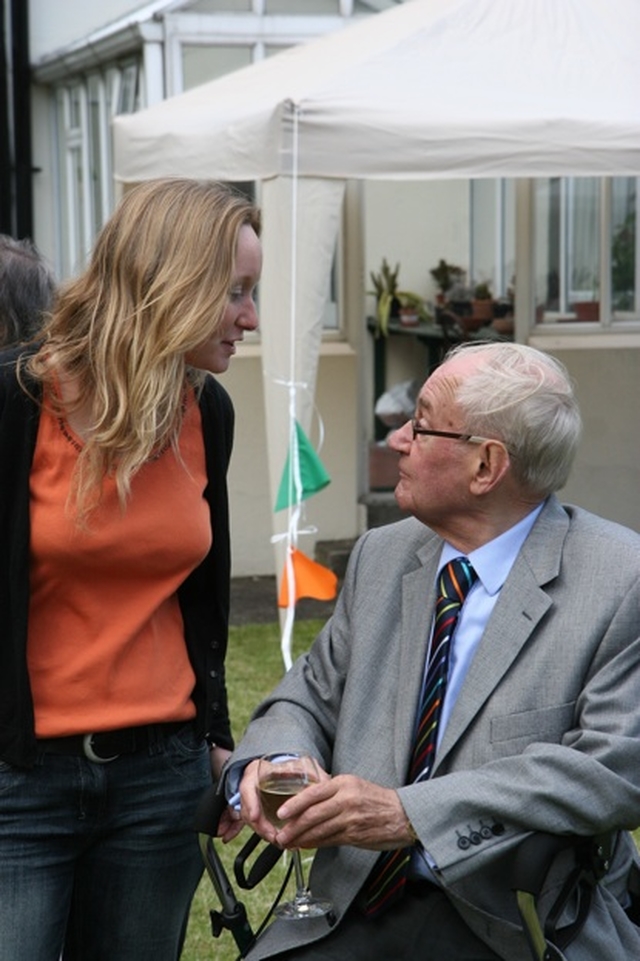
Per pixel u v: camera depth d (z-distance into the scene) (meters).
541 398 3.32
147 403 3.18
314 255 7.38
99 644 3.32
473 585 3.43
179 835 3.48
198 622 3.54
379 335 12.95
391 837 3.14
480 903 3.23
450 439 3.35
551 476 3.37
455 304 12.50
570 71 7.86
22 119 12.26
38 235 12.60
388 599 3.59
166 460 3.38
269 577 11.33
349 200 11.13
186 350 3.20
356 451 11.29
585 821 3.11
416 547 3.63
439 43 7.90
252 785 3.34
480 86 7.66
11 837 3.31
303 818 3.14
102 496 3.25
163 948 3.55
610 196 10.88
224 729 3.68
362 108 7.33
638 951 3.34
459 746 3.30
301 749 3.46
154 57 10.55
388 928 3.36
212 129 7.89
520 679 3.28
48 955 3.36
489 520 3.41
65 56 11.63
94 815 3.36
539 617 3.30
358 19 11.08
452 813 3.13
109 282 3.24
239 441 11.14
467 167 7.41
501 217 12.16
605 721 3.17
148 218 3.22
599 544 3.37
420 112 7.36
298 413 7.49
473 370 3.36
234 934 3.42
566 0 8.31
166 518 3.34
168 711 3.40
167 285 3.18
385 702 3.49
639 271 10.94
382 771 3.41
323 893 3.43
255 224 3.34
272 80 8.48
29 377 3.23
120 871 3.45
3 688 3.27
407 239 13.16
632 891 3.47
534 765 3.13
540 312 11.00
